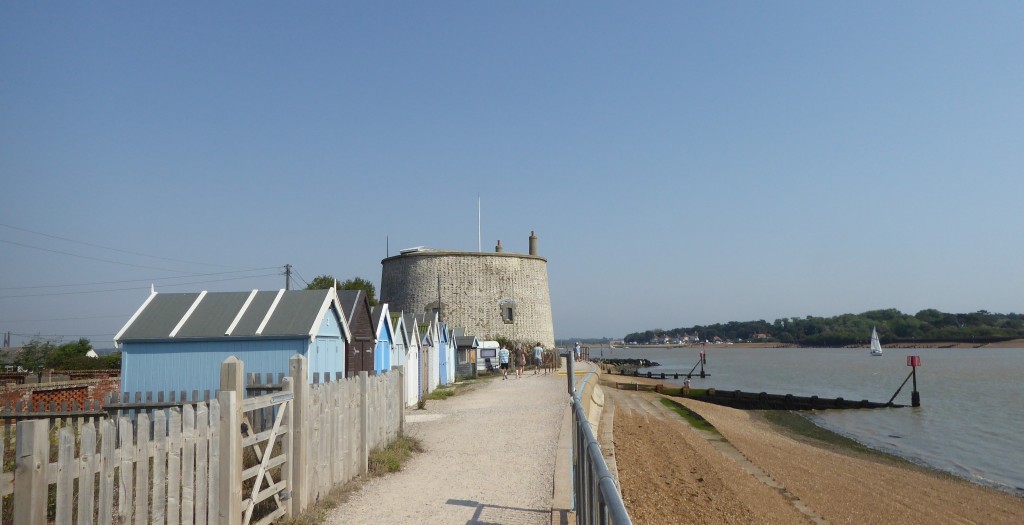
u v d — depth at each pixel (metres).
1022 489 24.48
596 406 29.28
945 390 66.06
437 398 29.47
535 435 16.48
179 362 16.78
